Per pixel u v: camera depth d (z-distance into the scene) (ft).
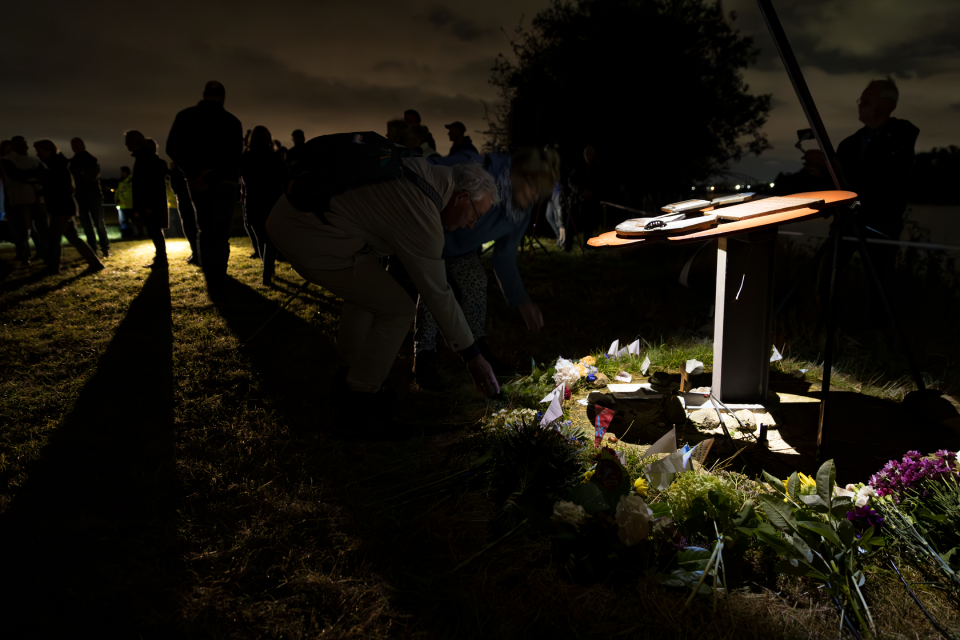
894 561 5.81
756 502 6.85
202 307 17.44
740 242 9.27
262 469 7.94
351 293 8.25
